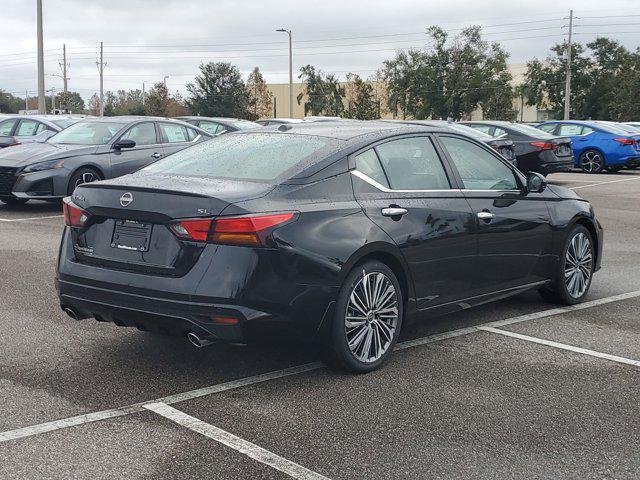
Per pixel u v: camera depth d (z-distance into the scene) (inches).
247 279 163.2
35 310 242.1
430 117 3053.6
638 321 239.8
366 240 181.0
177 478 129.5
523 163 676.1
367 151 193.8
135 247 174.2
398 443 145.1
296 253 168.6
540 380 182.2
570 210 251.1
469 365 193.3
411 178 201.2
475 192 216.5
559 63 3075.8
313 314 172.2
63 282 184.5
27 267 309.7
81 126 516.1
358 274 180.5
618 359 199.6
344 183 184.5
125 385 175.3
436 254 200.7
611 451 142.6
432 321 237.5
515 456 139.9
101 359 194.2
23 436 145.7
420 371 188.2
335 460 137.3
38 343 207.0
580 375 186.4
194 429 150.5
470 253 211.5
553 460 138.5
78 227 184.9
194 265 165.3
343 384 177.9
